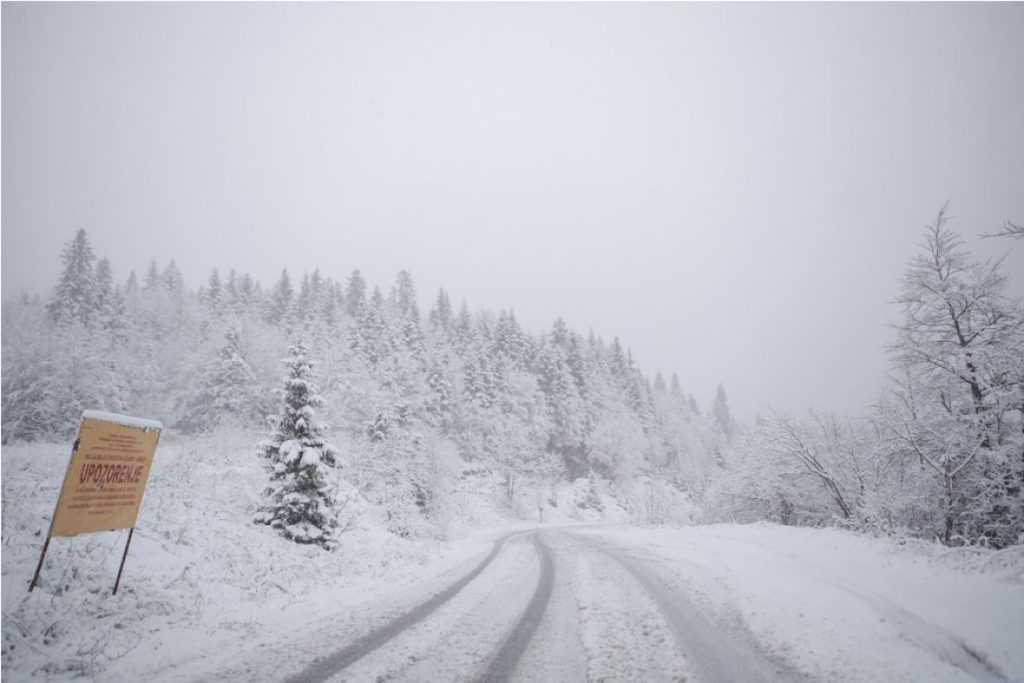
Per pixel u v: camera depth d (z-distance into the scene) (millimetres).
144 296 63156
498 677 5410
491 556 16844
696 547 16031
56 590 6684
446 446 42844
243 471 18453
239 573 9633
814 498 25500
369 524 18234
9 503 8750
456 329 78250
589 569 13094
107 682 5074
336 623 7586
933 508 17781
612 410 71625
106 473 7152
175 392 46281
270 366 48281
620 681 5309
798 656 6004
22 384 33188
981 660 5582
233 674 5367
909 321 18422
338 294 80000
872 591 8617
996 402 16172
